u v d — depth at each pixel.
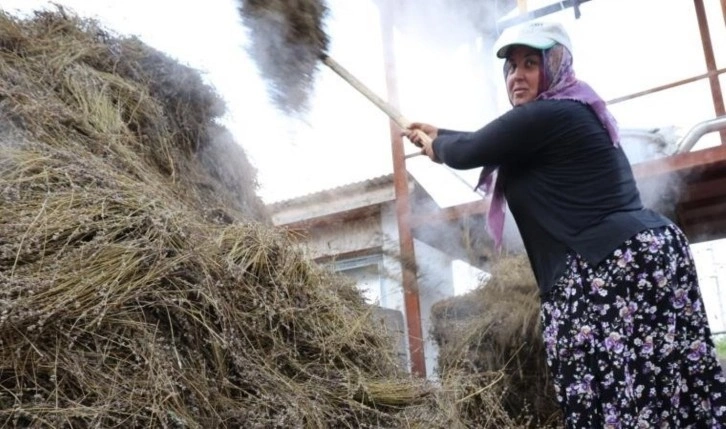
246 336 1.52
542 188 1.52
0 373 1.11
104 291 1.25
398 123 2.01
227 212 2.22
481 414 2.03
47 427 1.07
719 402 1.36
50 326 1.17
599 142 1.49
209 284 1.43
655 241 1.39
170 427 1.18
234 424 1.33
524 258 2.93
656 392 1.33
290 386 1.52
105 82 2.08
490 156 1.55
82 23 2.27
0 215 1.33
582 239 1.44
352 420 1.62
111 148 1.85
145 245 1.39
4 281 1.19
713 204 3.67
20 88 1.80
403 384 1.84
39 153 1.56
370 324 2.11
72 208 1.41
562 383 1.42
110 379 1.18
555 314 1.47
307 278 1.87
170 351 1.29
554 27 1.60
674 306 1.37
